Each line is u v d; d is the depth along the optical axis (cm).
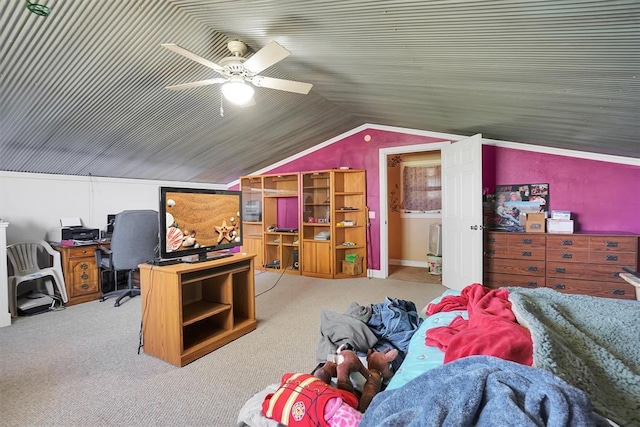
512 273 381
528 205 412
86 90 266
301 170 586
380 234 517
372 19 176
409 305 246
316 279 503
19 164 364
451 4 147
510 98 257
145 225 384
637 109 220
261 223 583
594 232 366
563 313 138
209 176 593
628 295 329
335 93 355
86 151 374
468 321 144
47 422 167
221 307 270
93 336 279
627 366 104
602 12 131
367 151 527
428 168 603
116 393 193
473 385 79
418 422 76
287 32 212
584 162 388
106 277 432
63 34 204
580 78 194
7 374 215
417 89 287
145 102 306
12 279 329
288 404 117
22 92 249
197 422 168
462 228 401
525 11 140
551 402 70
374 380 145
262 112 391
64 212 419
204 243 281
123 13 198
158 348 238
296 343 264
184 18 211
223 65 215
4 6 176
